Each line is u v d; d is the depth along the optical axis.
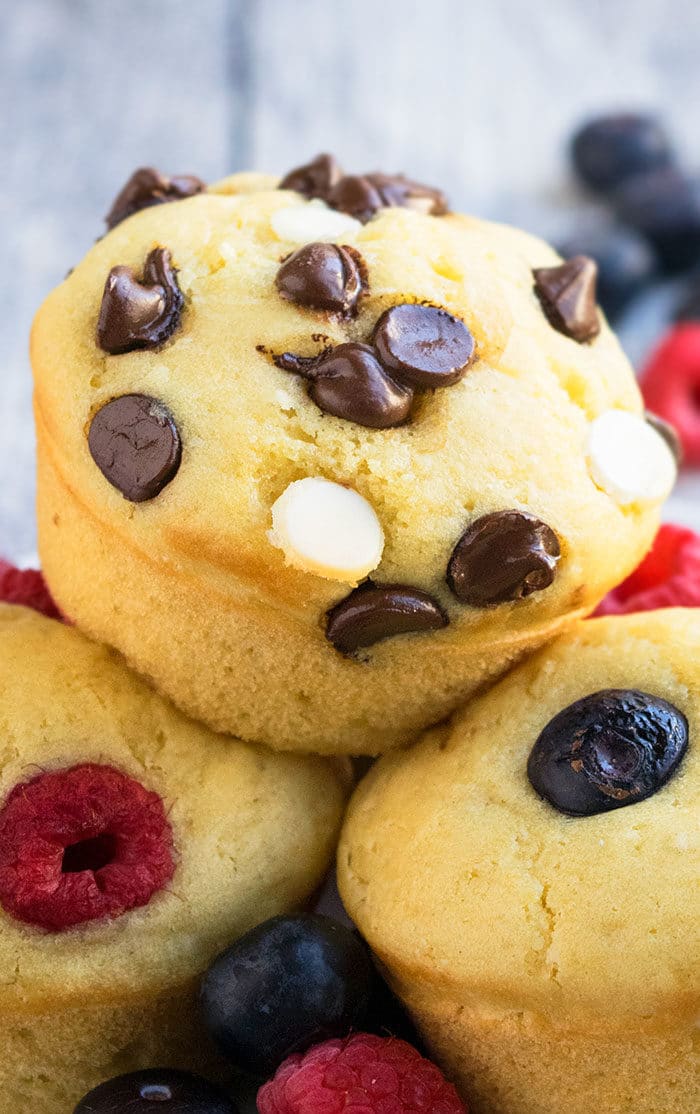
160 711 0.25
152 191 0.26
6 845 0.24
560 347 0.25
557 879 0.23
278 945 0.24
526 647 0.24
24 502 0.42
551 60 0.63
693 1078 0.23
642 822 0.23
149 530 0.24
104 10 0.58
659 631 0.24
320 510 0.23
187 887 0.24
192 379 0.24
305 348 0.24
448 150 0.57
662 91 0.62
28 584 0.28
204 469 0.23
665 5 0.66
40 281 0.48
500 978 0.23
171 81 0.56
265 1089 0.23
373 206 0.25
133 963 0.24
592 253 0.50
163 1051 0.25
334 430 0.24
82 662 0.25
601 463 0.24
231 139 0.54
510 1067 0.24
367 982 0.24
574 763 0.23
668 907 0.23
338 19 0.62
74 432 0.24
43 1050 0.24
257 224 0.25
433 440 0.24
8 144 0.52
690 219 0.51
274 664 0.24
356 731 0.25
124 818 0.24
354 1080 0.23
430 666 0.24
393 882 0.24
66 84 0.55
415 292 0.24
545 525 0.24
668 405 0.46
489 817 0.24
